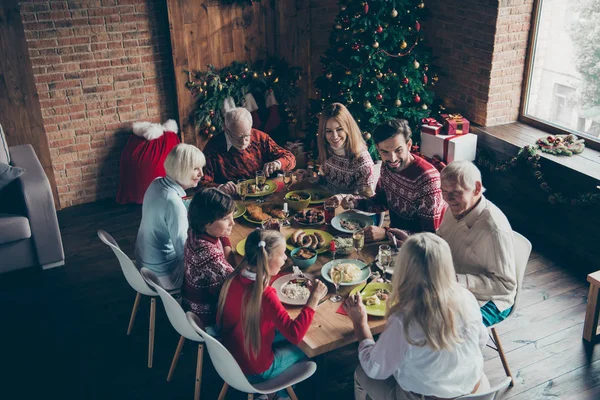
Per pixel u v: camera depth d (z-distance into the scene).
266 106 6.13
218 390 3.33
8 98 5.12
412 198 3.21
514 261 2.80
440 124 5.48
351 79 5.22
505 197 5.25
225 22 5.73
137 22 5.44
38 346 3.73
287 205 3.61
